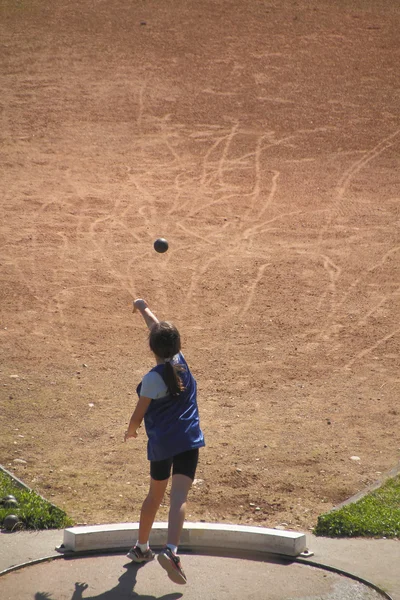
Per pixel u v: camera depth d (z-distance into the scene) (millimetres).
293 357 46562
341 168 80500
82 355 46125
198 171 78938
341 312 53781
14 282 57031
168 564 19469
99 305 54156
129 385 41562
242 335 49938
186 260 61875
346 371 44562
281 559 23359
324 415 37969
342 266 61375
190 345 48000
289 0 118750
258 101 93375
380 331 50906
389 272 60469
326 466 31969
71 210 70062
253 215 70562
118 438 34469
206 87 95875
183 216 69938
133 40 106188
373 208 72375
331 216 70625
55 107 90438
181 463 21312
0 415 36531
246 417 37438
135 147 83250
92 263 60812
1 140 82875
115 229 66938
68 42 105250
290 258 62594
